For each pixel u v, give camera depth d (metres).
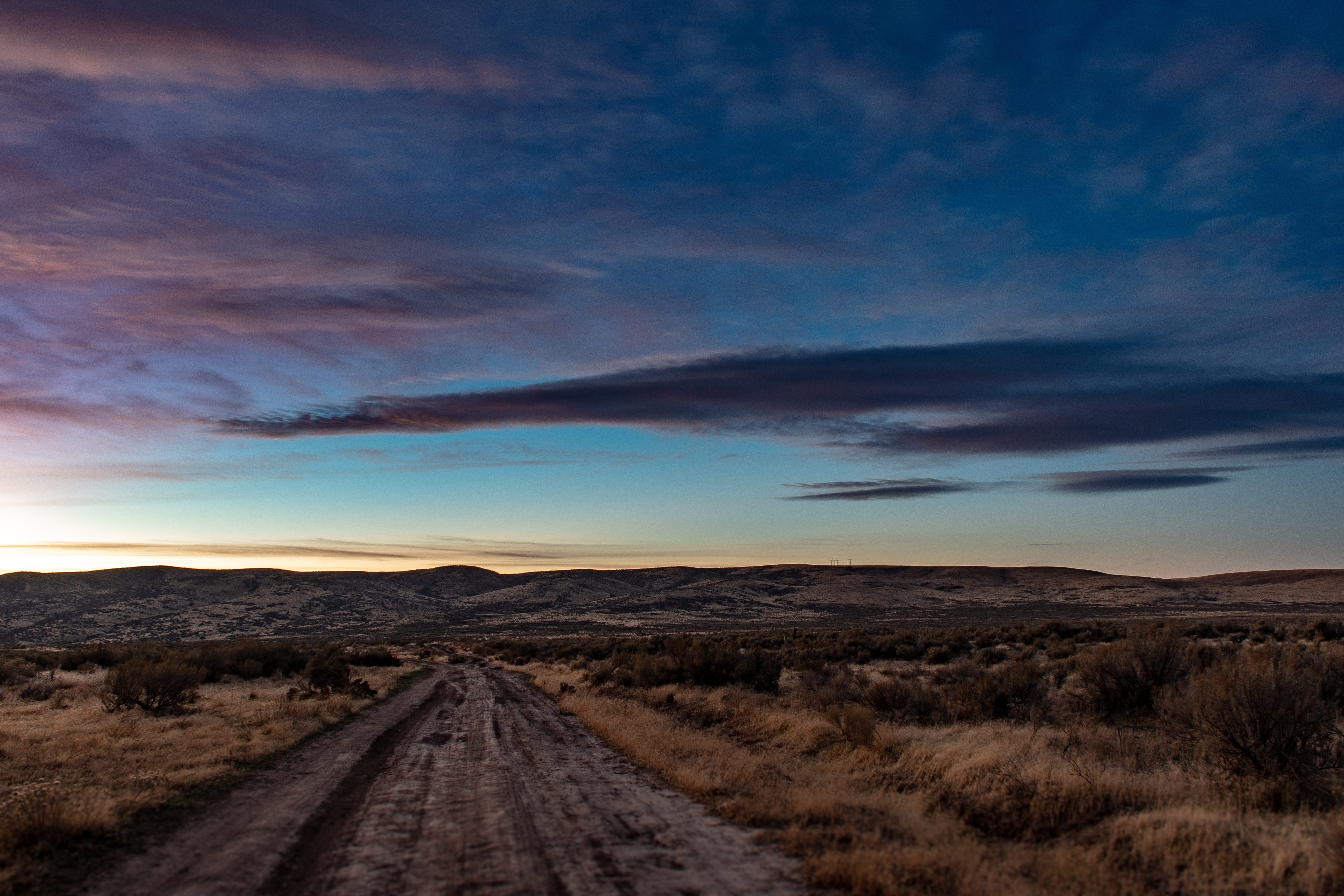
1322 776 10.25
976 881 7.27
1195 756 11.44
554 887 7.66
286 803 11.70
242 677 42.47
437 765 15.42
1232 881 7.09
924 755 13.11
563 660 60.19
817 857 8.49
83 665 47.91
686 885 7.70
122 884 7.79
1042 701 17.44
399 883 7.83
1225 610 165.50
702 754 15.53
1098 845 8.30
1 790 11.70
